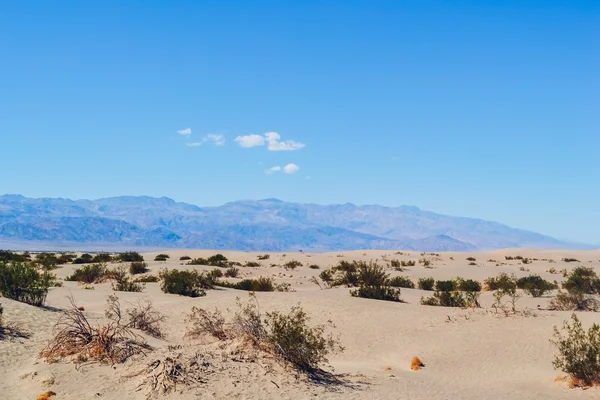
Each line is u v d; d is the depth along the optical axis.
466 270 48.44
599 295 28.84
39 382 9.60
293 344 12.20
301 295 24.80
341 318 20.11
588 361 12.31
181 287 25.84
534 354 15.25
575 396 11.62
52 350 11.05
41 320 13.93
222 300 22.56
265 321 13.58
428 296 28.95
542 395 11.80
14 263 17.94
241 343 12.68
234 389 10.12
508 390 12.30
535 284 31.53
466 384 12.96
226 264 53.31
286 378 11.32
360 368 14.30
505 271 47.75
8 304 14.86
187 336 15.18
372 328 18.92
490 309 21.23
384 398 10.85
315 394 10.64
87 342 11.59
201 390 9.80
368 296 25.91
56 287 26.69
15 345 11.58
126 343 11.93
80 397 9.16
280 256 73.12
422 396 11.25
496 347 16.25
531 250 82.12
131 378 10.11
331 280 36.88
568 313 20.14
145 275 39.19
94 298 22.67
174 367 10.28
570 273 42.81
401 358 15.80
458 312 20.97
